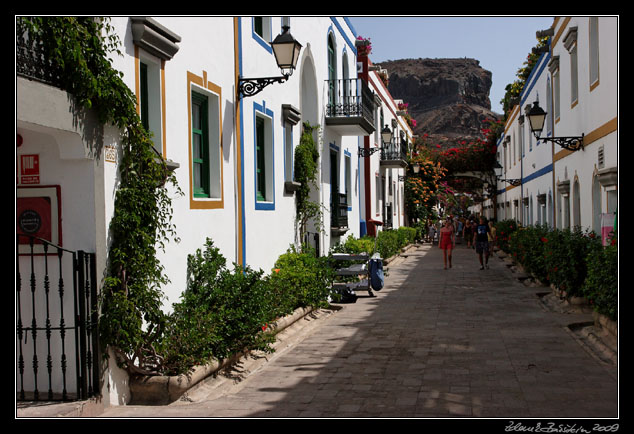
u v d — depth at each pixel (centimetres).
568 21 1490
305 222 1427
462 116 13525
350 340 975
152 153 659
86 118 582
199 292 779
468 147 4356
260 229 1109
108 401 610
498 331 1012
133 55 671
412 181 4166
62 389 613
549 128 1872
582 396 640
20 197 610
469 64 15550
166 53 729
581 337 945
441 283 1770
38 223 608
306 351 902
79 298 584
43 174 606
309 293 1171
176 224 761
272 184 1195
